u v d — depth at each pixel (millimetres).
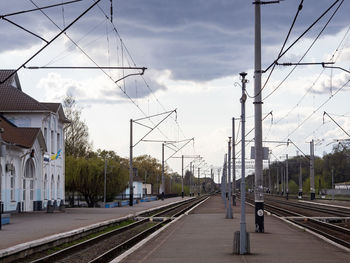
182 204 77562
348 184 123250
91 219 36375
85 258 19688
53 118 52469
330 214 48750
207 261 16266
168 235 25531
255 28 26562
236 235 18188
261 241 22375
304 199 101688
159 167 161125
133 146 62750
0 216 27078
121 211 50500
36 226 29281
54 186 53312
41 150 47906
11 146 40562
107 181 65750
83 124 87250
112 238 27719
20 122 49125
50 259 18422
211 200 98938
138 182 110438
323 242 21922
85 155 86312
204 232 27188
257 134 26578
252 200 98188
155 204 73750
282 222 35125
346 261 16125
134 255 17984
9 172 40906
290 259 16594
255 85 26500
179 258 17109
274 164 186875
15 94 49938
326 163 141125
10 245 19422
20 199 43625
